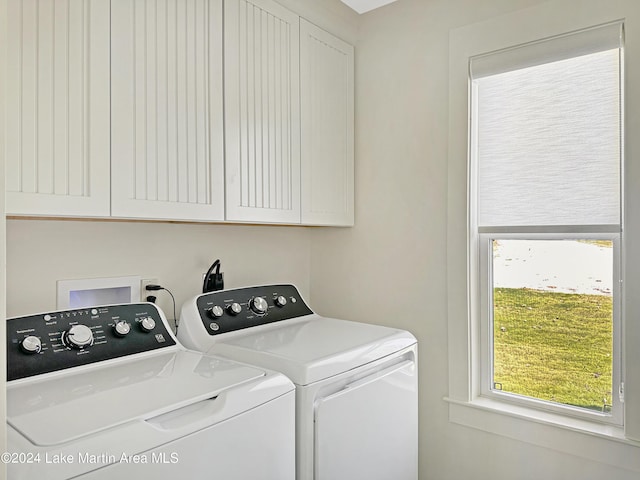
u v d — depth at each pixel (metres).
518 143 1.76
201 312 1.57
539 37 1.67
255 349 1.41
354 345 1.47
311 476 1.23
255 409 1.08
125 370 1.20
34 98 1.10
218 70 1.53
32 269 1.39
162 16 1.38
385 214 2.08
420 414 1.97
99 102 1.22
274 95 1.74
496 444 1.77
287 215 1.79
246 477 1.05
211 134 1.51
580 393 1.67
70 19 1.17
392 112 2.06
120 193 1.27
